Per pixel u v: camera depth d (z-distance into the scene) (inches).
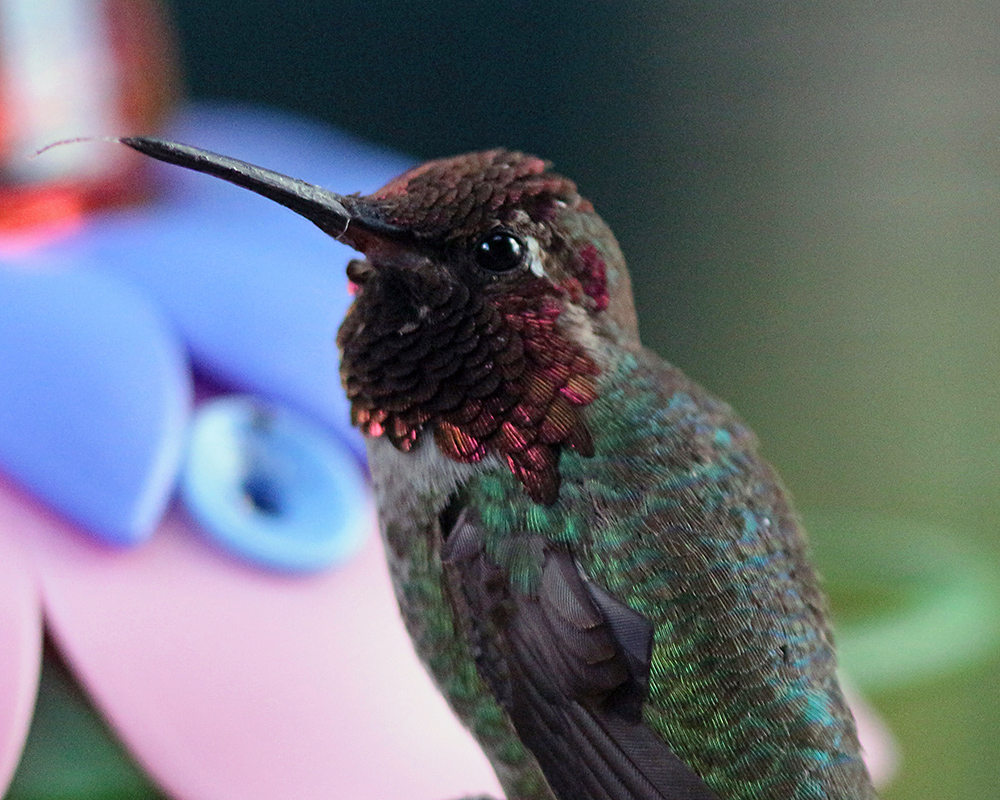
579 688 34.2
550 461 34.4
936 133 46.4
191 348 35.3
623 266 34.8
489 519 34.4
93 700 34.5
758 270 48.5
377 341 34.5
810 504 47.8
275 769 34.6
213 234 35.8
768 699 34.2
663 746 34.1
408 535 34.5
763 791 34.2
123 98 36.2
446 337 34.4
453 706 34.6
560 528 34.3
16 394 34.8
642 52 47.9
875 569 36.6
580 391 34.4
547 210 34.4
